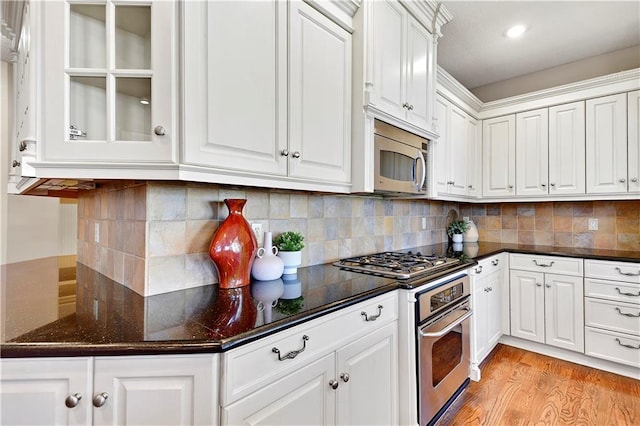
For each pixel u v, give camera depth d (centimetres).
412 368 149
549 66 304
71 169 95
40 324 91
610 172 252
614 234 275
